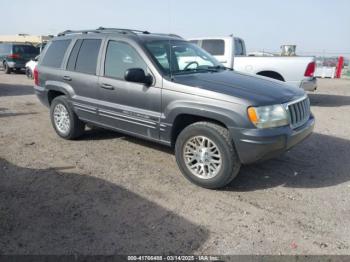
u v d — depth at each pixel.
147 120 4.86
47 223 3.60
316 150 6.00
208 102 4.22
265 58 10.20
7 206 3.93
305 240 3.36
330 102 11.59
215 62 5.80
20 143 6.25
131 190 4.38
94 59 5.62
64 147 6.04
